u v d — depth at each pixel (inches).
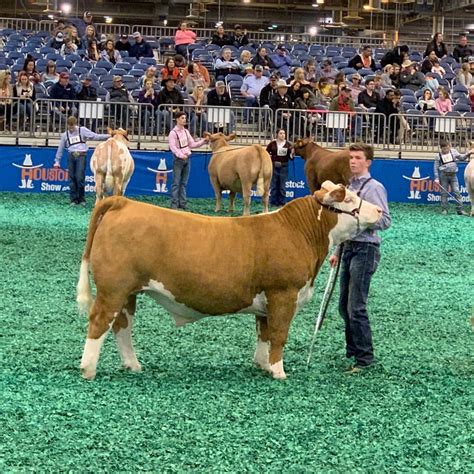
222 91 900.0
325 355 326.6
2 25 1487.5
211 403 264.5
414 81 1053.8
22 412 251.3
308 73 1067.3
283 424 248.7
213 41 1263.5
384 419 256.2
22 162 825.5
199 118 869.2
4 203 749.3
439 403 273.1
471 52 1261.1
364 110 919.7
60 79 882.1
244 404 264.8
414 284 475.5
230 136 752.3
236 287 283.4
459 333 369.7
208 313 288.4
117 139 730.2
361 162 306.8
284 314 287.9
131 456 222.2
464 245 619.2
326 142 877.8
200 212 738.2
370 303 424.8
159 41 1295.5
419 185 853.8
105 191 700.7
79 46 1175.0
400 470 219.3
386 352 334.6
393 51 1138.0
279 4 1850.4
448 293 454.0
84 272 282.7
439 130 883.4
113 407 257.8
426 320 392.2
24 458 219.1
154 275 279.3
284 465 219.6
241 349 330.0
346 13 1879.9
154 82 980.6
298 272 286.5
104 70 1043.3
